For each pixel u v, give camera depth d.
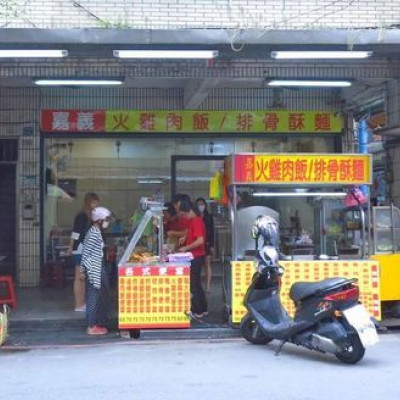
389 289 8.56
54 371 6.42
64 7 9.24
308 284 6.89
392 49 8.35
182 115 12.23
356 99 11.97
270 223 7.56
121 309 8.00
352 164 8.23
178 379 6.03
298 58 8.66
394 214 8.70
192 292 9.00
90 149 12.45
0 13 9.06
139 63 9.59
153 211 8.23
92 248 8.32
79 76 9.62
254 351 7.25
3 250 12.19
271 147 12.63
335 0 9.75
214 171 12.59
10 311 9.44
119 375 6.21
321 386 5.73
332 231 8.88
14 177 12.16
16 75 9.57
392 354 7.07
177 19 9.52
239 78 9.95
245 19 9.58
